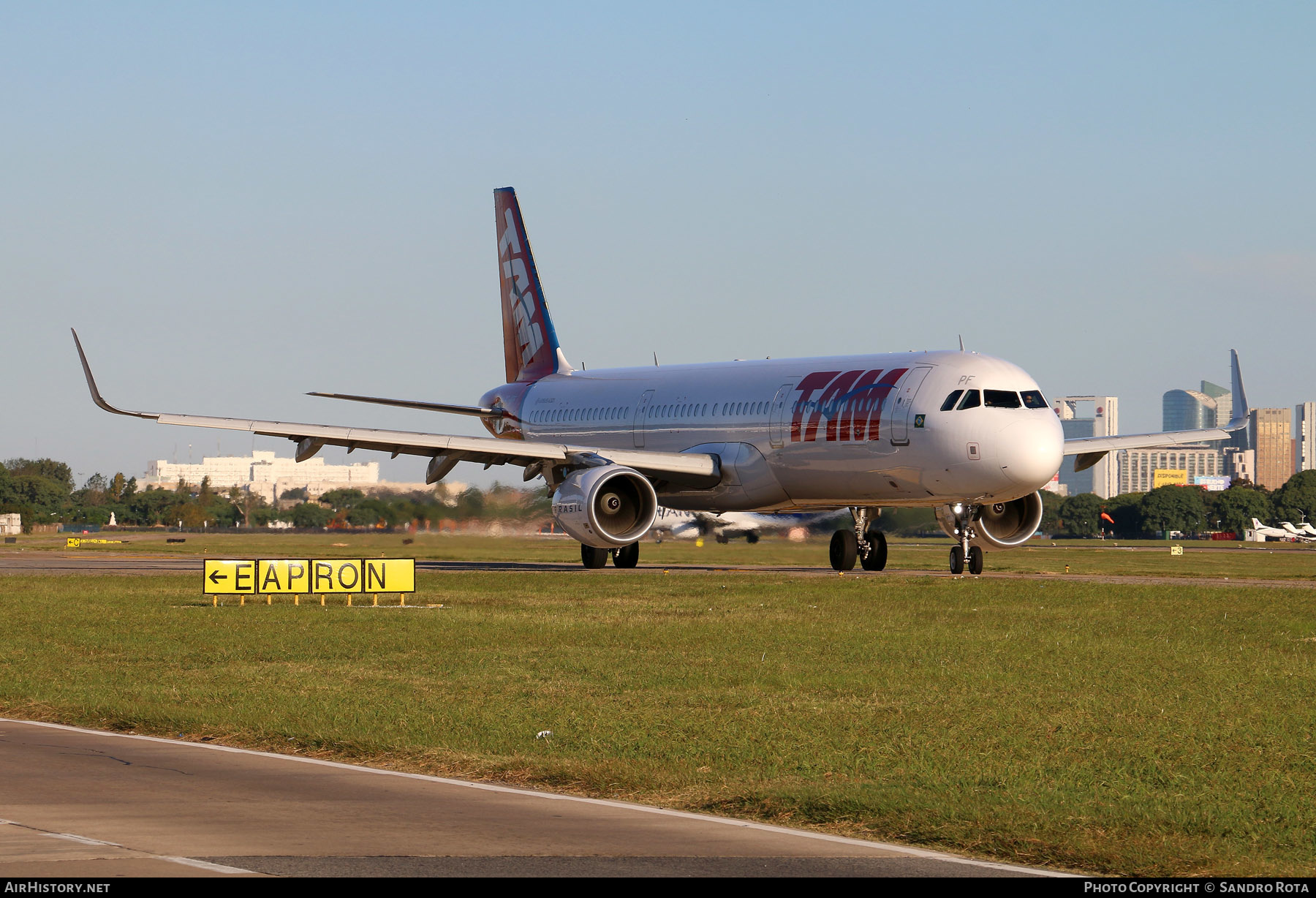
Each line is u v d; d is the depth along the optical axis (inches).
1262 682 2512.3
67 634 3368.6
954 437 4837.6
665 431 5930.1
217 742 1985.7
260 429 5285.4
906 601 4119.1
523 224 7101.4
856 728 2042.3
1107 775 1726.1
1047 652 2942.9
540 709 2223.2
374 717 2145.7
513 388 7012.8
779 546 7741.1
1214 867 1315.2
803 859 1341.0
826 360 5521.7
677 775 1707.7
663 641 3164.4
